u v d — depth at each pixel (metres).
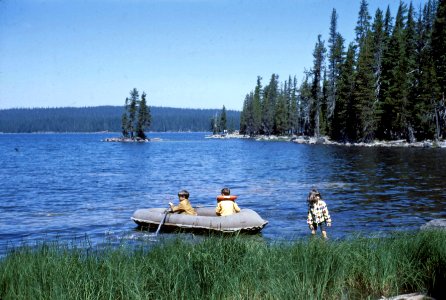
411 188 21.30
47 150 82.69
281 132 125.94
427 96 61.62
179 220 11.97
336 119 82.31
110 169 38.94
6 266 5.56
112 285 4.88
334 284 5.49
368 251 6.50
